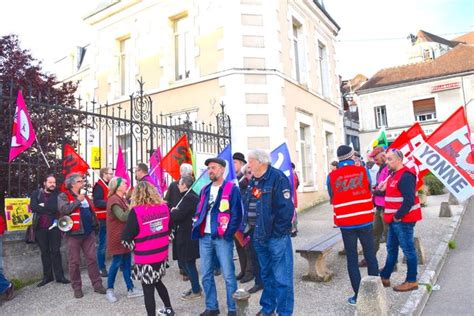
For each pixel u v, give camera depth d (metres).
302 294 5.15
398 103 29.52
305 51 14.81
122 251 5.29
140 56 14.21
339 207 4.62
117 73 15.16
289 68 13.11
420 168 6.02
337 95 18.16
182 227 5.24
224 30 11.99
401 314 4.16
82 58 22.25
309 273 5.72
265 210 4.07
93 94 15.77
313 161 14.36
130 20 14.64
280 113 11.88
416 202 4.83
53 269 6.28
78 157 6.93
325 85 17.25
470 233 8.21
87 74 19.61
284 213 4.03
